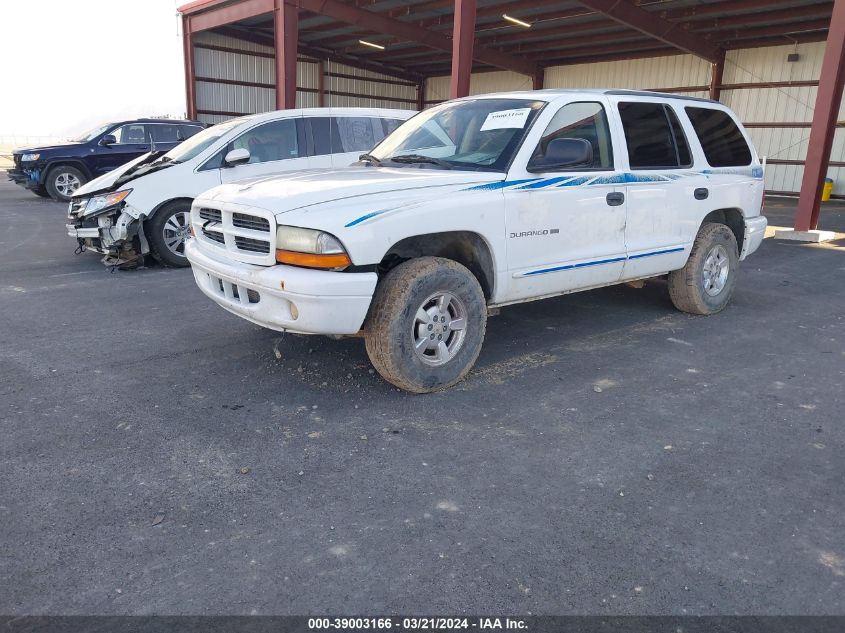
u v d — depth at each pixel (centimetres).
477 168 446
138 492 302
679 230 559
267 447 346
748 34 1995
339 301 368
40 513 284
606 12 1755
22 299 652
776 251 1008
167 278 761
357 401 407
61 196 1602
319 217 367
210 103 2453
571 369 468
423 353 419
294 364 470
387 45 2606
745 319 608
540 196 448
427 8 2003
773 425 379
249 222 402
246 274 392
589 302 665
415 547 263
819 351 515
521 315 612
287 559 255
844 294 717
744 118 2141
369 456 337
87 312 605
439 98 3092
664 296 693
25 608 228
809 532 277
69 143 1623
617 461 335
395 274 398
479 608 230
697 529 278
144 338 529
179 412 388
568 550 262
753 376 458
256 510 288
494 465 330
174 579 244
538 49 2428
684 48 2020
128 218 778
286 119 891
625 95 527
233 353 493
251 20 2355
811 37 1942
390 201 388
